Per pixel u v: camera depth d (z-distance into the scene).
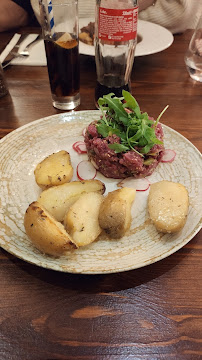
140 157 0.99
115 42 1.27
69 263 0.72
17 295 0.70
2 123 1.30
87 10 2.26
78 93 1.40
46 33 1.20
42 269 0.76
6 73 1.66
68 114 1.29
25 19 2.46
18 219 0.87
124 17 1.08
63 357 0.60
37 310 0.67
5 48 1.81
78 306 0.68
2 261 0.77
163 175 1.07
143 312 0.67
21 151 1.12
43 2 1.12
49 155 1.09
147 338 0.63
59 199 0.87
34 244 0.73
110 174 1.06
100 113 1.31
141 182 1.04
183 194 0.85
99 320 0.66
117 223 0.77
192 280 0.74
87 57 1.83
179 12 2.17
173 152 1.12
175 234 0.81
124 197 0.84
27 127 1.22
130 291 0.71
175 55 1.87
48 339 0.62
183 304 0.69
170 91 1.54
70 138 1.21
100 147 1.00
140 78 1.64
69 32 1.22
